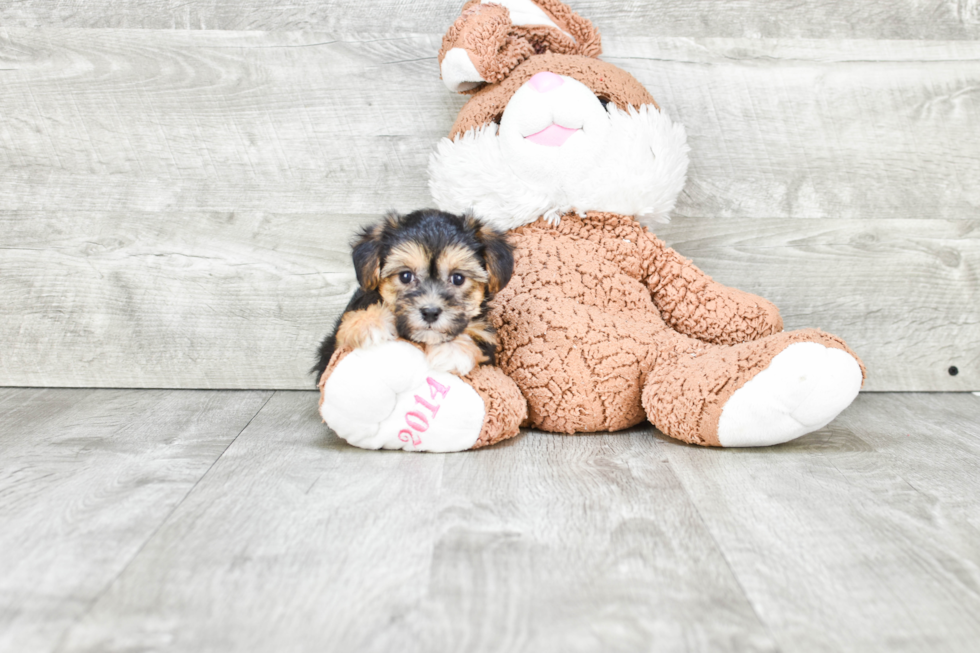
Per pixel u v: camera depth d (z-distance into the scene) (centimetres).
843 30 267
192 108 263
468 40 227
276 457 195
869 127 271
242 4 260
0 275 266
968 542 149
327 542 145
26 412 237
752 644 114
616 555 141
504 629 117
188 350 272
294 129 265
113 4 258
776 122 269
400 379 188
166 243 268
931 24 269
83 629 115
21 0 256
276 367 274
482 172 228
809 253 275
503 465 189
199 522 153
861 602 126
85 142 263
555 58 234
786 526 155
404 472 183
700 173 270
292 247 269
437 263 185
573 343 212
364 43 263
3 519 154
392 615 120
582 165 224
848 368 189
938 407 260
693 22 265
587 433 221
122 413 238
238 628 116
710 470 187
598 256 229
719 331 232
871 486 178
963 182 274
